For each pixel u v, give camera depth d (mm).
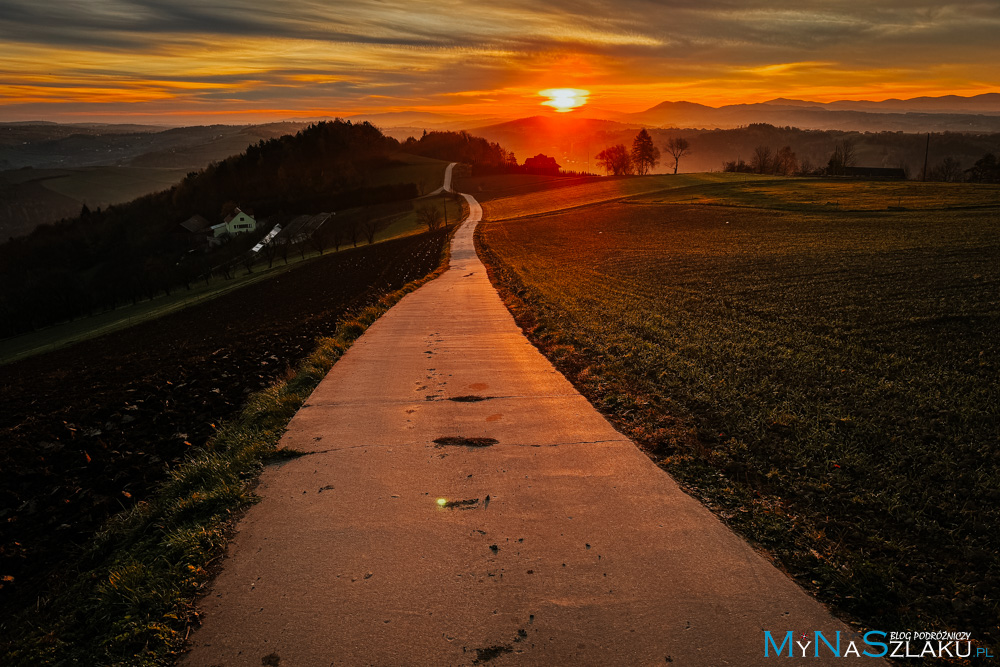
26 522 6410
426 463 6191
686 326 14984
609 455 6324
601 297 21062
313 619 3727
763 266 27219
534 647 3412
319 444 6887
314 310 28234
